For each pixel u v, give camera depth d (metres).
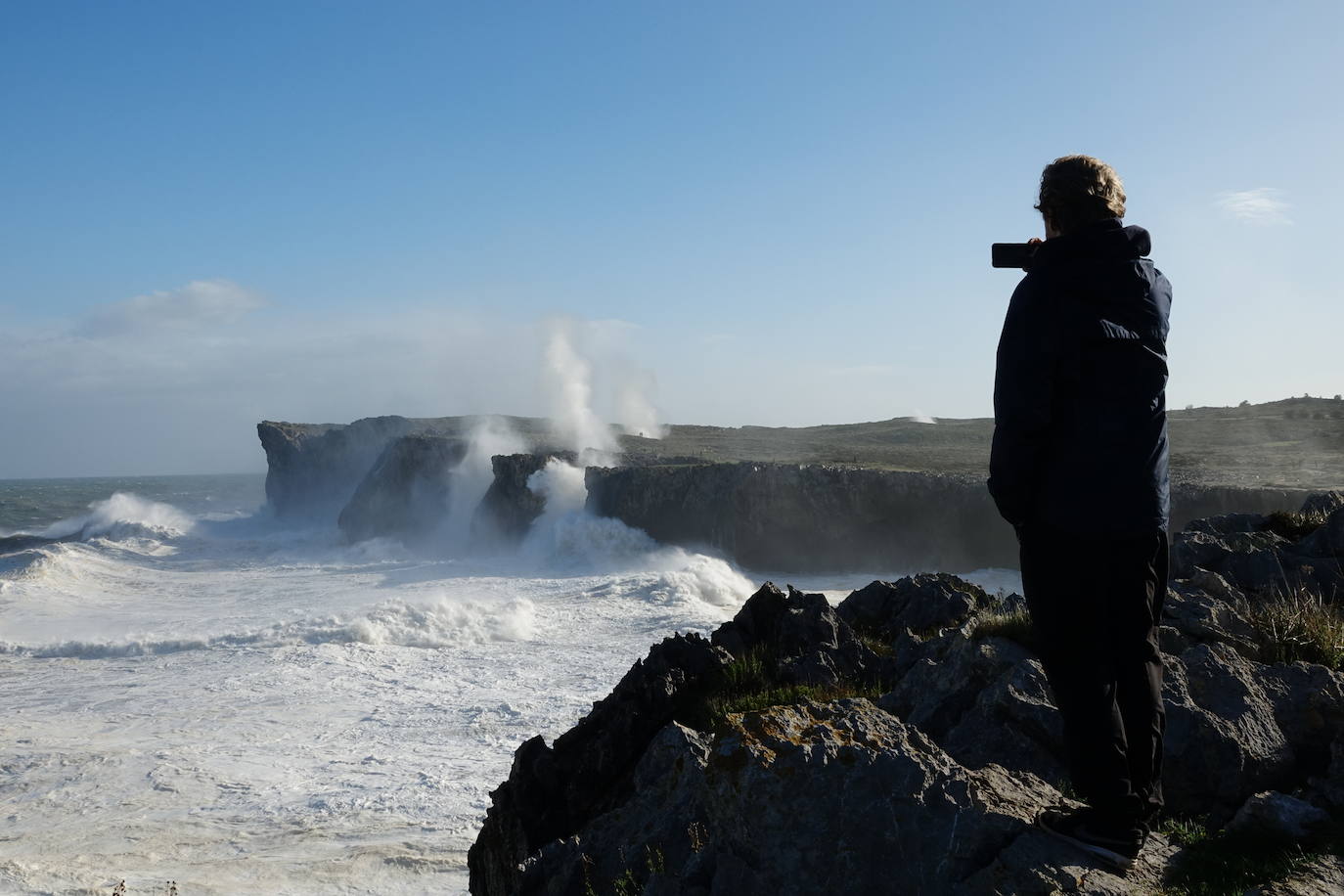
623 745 7.38
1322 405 90.81
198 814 14.45
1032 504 3.12
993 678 5.68
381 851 12.78
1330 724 4.39
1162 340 3.10
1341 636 5.55
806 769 3.40
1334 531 8.11
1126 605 3.12
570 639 26.39
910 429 104.44
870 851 3.22
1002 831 3.19
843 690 7.96
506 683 21.48
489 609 28.28
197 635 26.83
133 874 12.34
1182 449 65.31
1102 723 3.10
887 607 10.97
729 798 3.48
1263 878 3.17
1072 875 2.99
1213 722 4.27
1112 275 3.00
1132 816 3.12
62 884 12.04
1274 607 6.16
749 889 3.31
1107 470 2.98
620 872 4.36
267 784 15.64
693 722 7.80
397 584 40.38
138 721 19.56
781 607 9.62
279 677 22.67
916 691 6.23
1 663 25.39
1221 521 9.70
